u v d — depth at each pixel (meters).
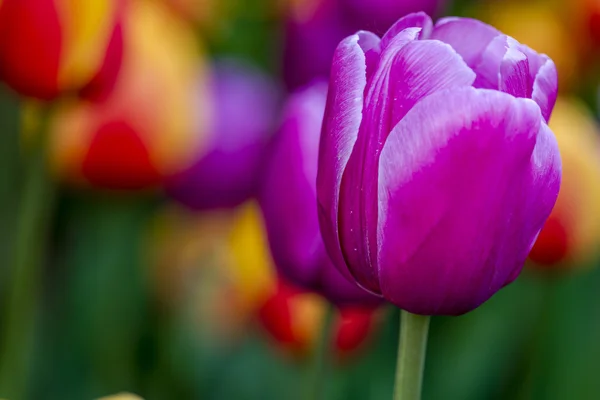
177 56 0.90
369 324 0.82
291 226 0.71
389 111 0.58
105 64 0.78
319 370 0.73
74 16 0.77
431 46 0.58
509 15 1.09
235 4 1.10
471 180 0.57
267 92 1.00
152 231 1.00
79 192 0.99
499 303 1.01
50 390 0.94
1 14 0.76
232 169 0.95
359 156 0.59
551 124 0.91
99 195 0.97
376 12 0.90
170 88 0.89
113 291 0.96
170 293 0.99
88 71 0.78
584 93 1.12
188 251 0.99
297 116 0.71
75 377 0.95
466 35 0.60
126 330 0.95
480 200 0.58
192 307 0.97
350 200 0.59
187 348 0.96
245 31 1.11
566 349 0.99
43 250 0.94
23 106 0.80
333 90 0.59
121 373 0.94
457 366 0.99
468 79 0.58
